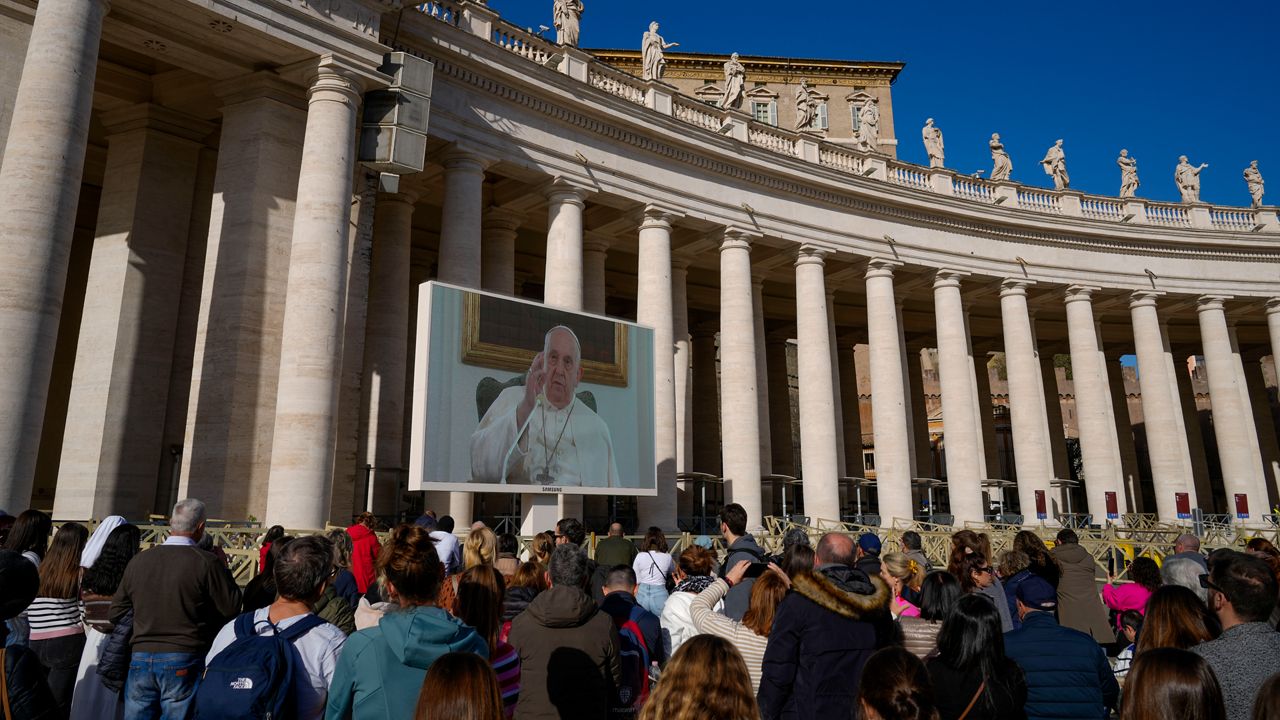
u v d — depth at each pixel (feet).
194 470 49.52
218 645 14.44
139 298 55.42
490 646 15.38
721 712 10.67
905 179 104.01
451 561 29.22
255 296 51.31
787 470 120.26
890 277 97.25
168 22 47.88
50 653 19.15
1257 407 140.67
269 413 51.01
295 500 46.73
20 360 37.58
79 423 53.83
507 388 53.26
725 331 84.74
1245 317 126.52
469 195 66.54
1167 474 106.73
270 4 49.60
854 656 15.67
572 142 75.31
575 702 15.83
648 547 29.17
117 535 19.84
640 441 61.05
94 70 42.24
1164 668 11.46
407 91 55.72
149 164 57.06
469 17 69.00
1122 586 28.32
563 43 76.74
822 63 157.07
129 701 16.52
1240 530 83.20
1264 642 13.56
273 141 53.31
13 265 38.01
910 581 25.05
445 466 48.83
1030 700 15.43
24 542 22.44
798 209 91.97
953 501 95.55
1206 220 117.50
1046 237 107.96
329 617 19.90
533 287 108.68
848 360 128.98
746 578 22.53
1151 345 110.22
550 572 17.35
